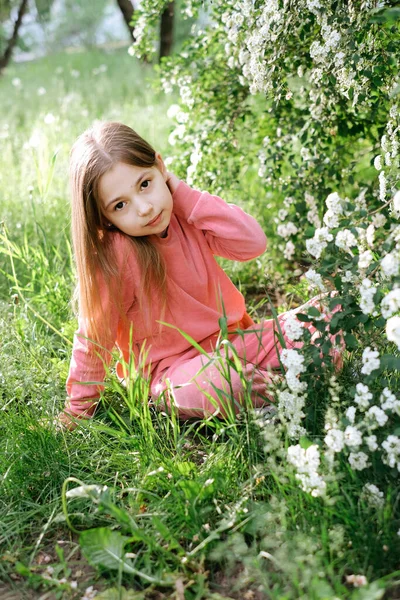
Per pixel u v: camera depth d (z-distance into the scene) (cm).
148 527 182
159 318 230
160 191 212
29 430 213
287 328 191
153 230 214
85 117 630
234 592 164
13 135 592
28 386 238
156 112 600
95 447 217
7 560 178
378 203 294
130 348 224
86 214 214
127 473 205
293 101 322
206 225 227
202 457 215
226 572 168
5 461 205
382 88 255
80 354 228
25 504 198
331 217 193
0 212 412
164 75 349
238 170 361
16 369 249
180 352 238
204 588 162
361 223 194
